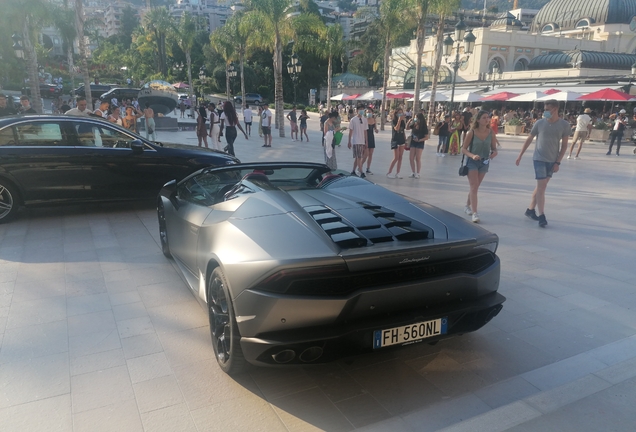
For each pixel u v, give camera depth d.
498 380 2.94
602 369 2.98
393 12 25.84
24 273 4.75
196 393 2.79
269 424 2.52
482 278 2.79
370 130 11.16
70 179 6.72
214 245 2.96
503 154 16.77
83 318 3.77
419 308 2.67
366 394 2.79
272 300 2.41
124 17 118.25
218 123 13.54
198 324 3.68
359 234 2.71
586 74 37.19
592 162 14.70
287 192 3.54
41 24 27.45
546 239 6.05
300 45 35.44
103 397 2.74
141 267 4.94
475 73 43.81
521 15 99.50
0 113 9.62
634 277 4.73
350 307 2.47
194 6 158.00
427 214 3.16
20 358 3.17
